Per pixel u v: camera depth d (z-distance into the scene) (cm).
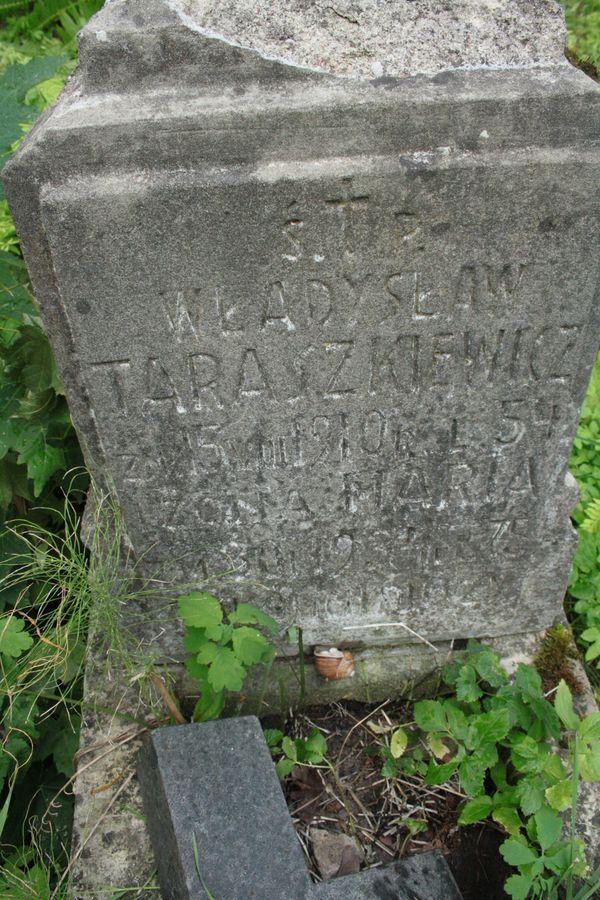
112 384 91
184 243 84
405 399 94
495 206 84
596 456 134
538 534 106
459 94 80
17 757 110
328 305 88
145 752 98
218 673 96
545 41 82
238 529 102
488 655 105
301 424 95
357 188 82
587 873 97
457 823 104
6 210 143
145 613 108
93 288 85
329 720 113
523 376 94
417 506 102
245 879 89
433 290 88
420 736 110
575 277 88
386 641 115
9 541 123
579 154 82
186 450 96
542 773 97
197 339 89
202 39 79
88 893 97
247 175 81
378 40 81
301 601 109
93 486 106
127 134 80
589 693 110
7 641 100
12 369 116
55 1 211
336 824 105
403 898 91
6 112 117
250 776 94
